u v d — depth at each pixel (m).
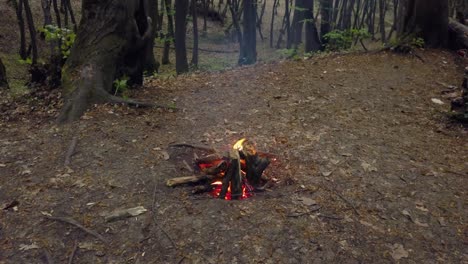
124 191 4.01
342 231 3.60
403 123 6.12
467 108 6.15
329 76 8.09
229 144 5.05
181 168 4.46
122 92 6.41
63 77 6.02
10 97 6.67
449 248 3.50
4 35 18.78
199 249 3.30
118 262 3.17
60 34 7.03
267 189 4.19
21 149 4.76
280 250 3.34
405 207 4.00
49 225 3.52
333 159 4.82
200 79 7.98
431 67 8.90
